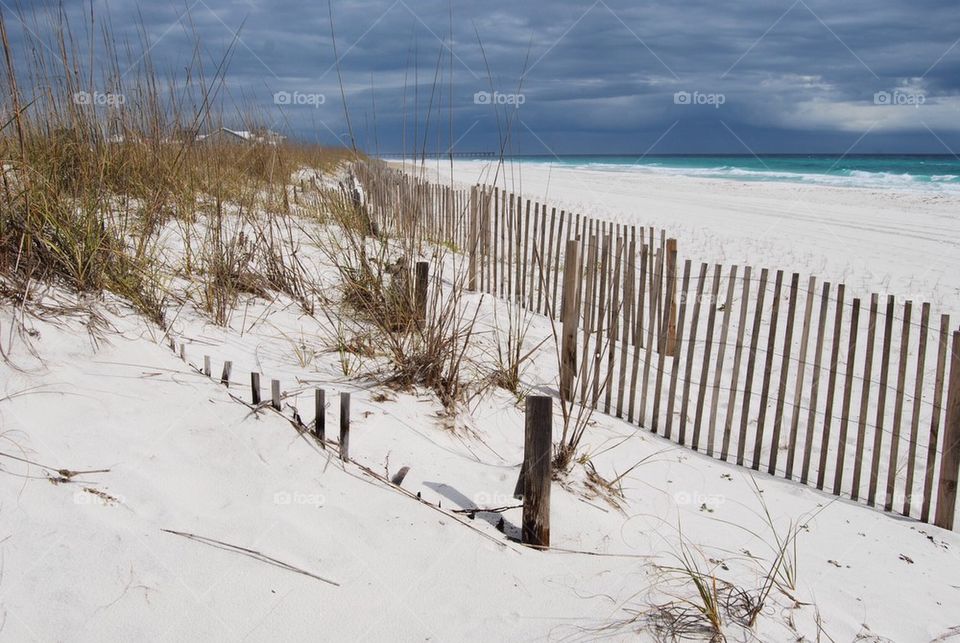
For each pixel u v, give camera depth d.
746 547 3.04
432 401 3.77
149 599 2.07
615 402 4.82
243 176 6.32
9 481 2.31
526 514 2.72
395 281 4.71
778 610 2.55
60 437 2.57
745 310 4.06
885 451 4.30
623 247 4.89
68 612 1.97
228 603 2.12
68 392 2.81
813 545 3.19
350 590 2.27
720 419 4.68
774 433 3.98
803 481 3.92
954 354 3.41
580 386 4.81
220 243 4.79
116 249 4.03
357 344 4.30
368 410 3.40
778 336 6.43
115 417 2.77
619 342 5.85
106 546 2.19
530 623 2.28
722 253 10.53
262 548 2.34
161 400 2.94
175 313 4.11
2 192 3.59
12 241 3.48
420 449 3.23
